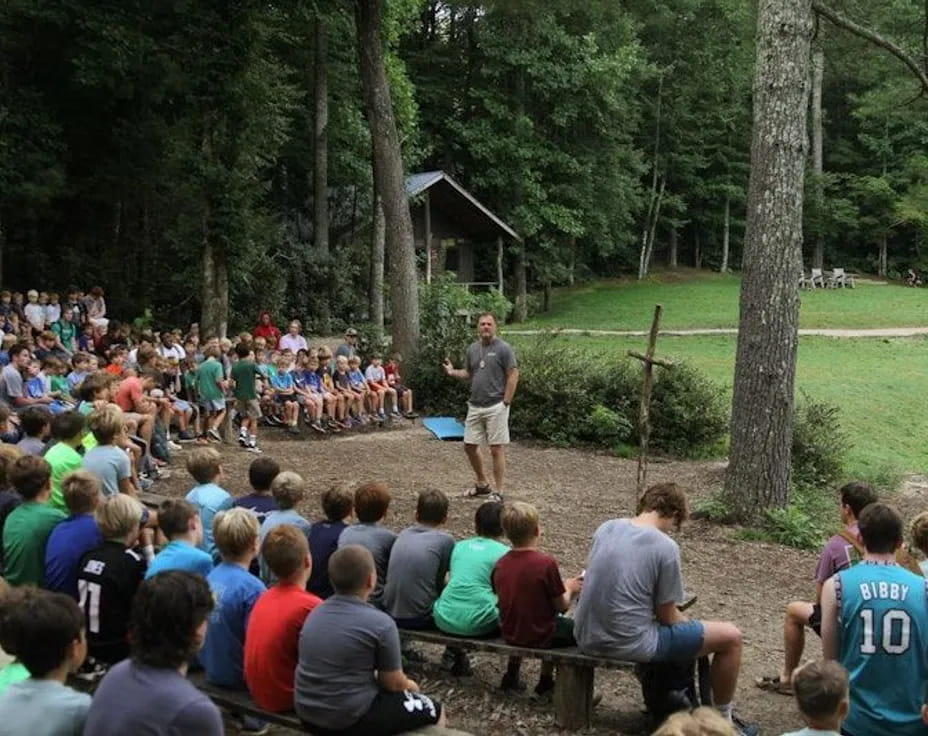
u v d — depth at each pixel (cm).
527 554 485
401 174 1895
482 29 3719
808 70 966
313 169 2995
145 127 2211
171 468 1132
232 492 1027
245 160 2052
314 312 2880
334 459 1292
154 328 2298
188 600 275
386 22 2472
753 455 977
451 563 518
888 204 5019
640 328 3244
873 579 370
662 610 446
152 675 269
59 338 1608
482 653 585
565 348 1642
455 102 4078
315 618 383
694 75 4681
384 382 1677
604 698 523
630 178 4241
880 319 3328
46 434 730
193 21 1878
